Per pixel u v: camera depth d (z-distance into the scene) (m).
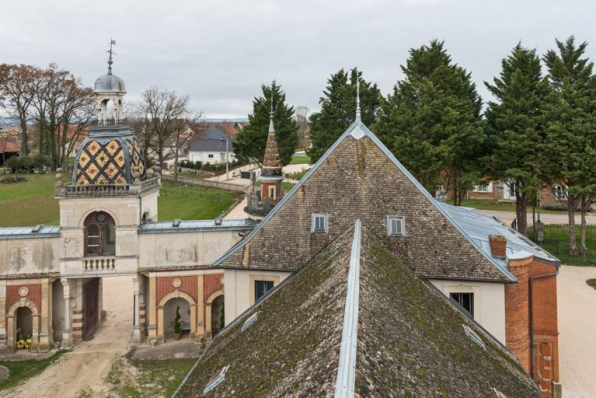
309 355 11.38
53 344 32.88
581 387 25.70
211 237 33.38
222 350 18.77
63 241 31.59
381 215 24.16
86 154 32.22
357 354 10.15
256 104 81.88
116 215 32.06
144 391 26.73
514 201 79.19
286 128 80.44
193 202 78.69
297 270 24.00
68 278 31.91
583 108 48.31
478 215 34.75
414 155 51.12
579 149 47.19
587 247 52.97
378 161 25.39
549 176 49.53
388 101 59.84
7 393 26.41
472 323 20.59
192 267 33.22
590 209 72.00
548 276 25.14
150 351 32.06
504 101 52.53
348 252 18.50
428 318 15.98
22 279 31.80
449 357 13.76
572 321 34.09
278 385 11.02
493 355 17.52
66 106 102.19
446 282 22.34
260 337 16.64
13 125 127.75
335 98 74.31
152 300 33.06
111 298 42.56
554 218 67.06
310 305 15.54
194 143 132.38
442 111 51.41
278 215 25.31
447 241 23.06
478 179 53.25
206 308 33.72
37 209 70.25
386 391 9.34
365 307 12.96
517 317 22.77
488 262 22.28
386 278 17.14
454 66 57.97
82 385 27.41
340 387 8.56
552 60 53.84
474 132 51.19
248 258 24.88
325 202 24.97
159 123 96.69
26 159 100.56
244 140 80.38
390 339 11.98
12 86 97.50
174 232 32.94
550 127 47.62
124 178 32.31
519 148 49.72
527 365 23.61
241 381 13.48
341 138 26.08
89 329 34.81
